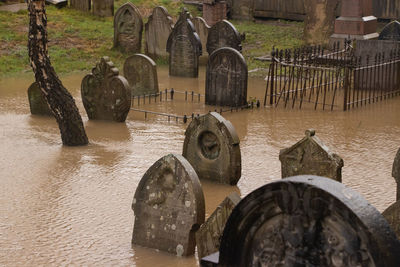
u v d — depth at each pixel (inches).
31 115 685.3
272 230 209.3
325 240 196.4
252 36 1181.1
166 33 988.6
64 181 461.4
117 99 649.6
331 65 880.9
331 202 190.5
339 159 406.6
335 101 748.0
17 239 359.9
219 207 319.3
